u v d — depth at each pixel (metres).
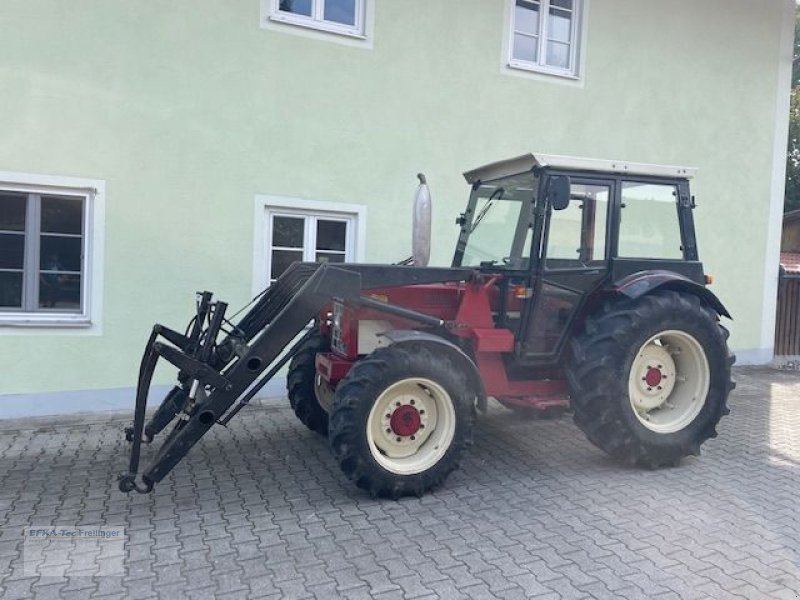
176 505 3.94
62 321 5.79
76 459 4.80
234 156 6.30
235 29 6.22
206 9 6.09
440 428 4.17
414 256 4.45
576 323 4.80
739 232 9.27
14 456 4.85
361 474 3.90
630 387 4.64
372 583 3.02
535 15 7.82
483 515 3.82
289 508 3.90
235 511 3.85
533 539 3.50
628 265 4.84
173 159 6.08
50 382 5.80
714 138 8.97
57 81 5.64
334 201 6.76
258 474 4.51
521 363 4.66
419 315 4.34
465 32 7.27
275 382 6.70
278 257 6.66
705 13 8.73
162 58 5.97
